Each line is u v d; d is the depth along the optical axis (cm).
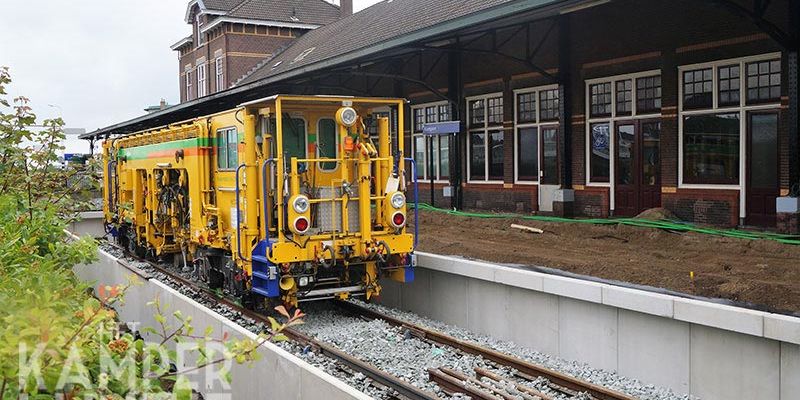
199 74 4206
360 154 1010
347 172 1013
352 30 2908
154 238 1544
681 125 1523
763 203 1384
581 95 1752
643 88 1630
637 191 1653
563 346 913
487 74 2041
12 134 764
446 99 2042
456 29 1303
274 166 993
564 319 911
